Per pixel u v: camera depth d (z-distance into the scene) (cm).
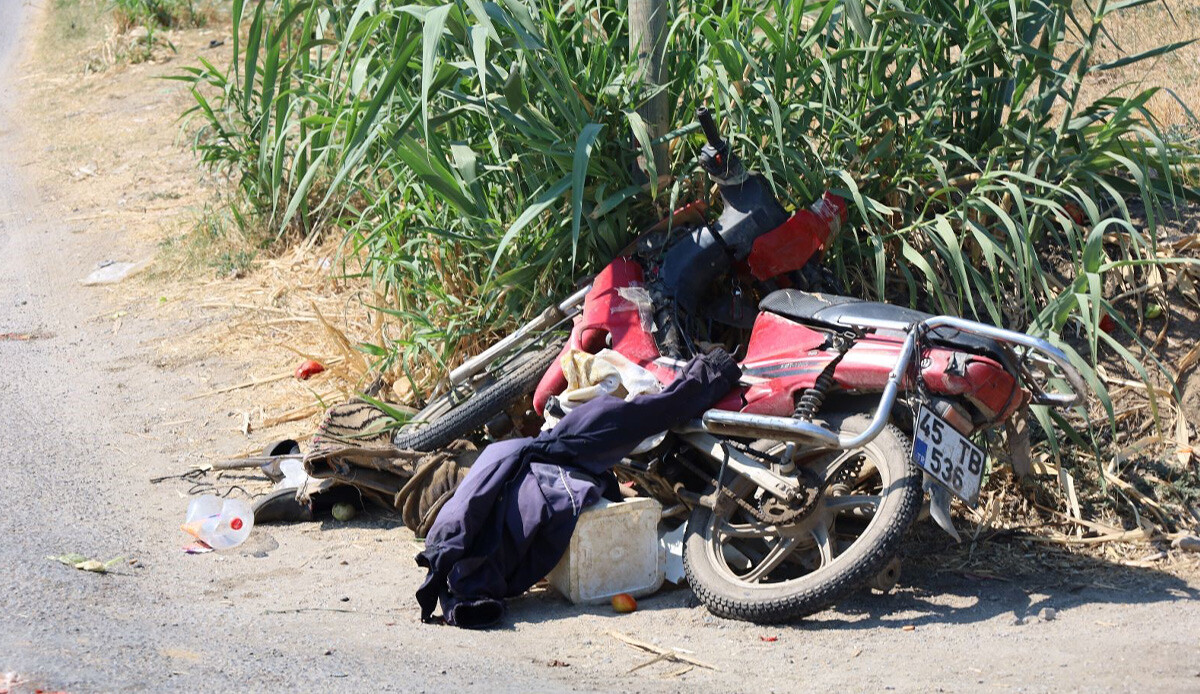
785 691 349
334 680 346
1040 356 481
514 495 441
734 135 533
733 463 447
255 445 639
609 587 448
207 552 504
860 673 364
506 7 518
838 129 552
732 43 520
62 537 511
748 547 470
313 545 514
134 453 638
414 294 651
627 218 568
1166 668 355
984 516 497
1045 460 514
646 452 475
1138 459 513
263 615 423
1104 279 574
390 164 606
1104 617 409
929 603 432
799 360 456
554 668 373
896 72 565
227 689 334
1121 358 553
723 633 411
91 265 1030
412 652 383
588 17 580
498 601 427
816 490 427
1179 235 576
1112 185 595
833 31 588
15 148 1498
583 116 523
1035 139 588
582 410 458
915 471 422
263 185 968
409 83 565
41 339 864
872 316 448
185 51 1856
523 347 558
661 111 550
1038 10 589
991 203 525
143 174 1298
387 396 636
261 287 902
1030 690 342
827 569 411
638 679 362
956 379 418
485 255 595
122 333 857
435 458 516
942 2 578
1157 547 472
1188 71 789
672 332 503
